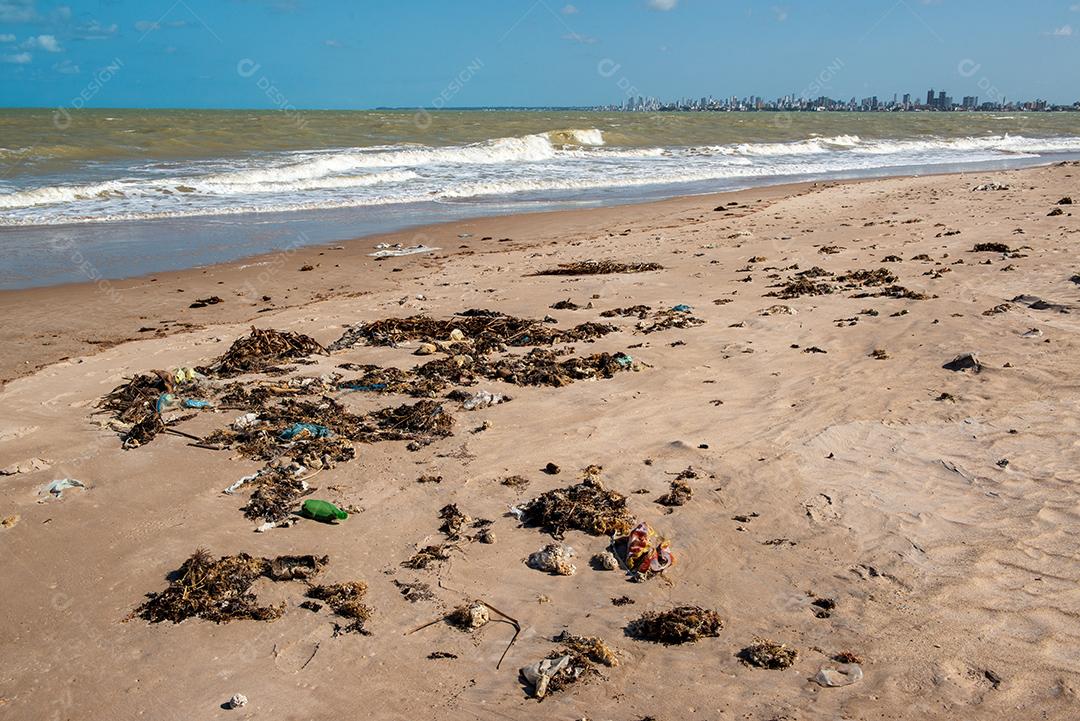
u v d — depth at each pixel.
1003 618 5.54
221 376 10.45
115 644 5.58
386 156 36.19
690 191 29.64
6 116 68.00
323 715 4.91
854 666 5.12
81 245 19.42
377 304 14.23
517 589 6.08
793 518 6.86
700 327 12.06
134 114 88.25
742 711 4.81
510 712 4.89
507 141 41.69
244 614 5.83
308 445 8.32
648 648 5.41
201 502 7.34
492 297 14.30
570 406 9.31
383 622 5.74
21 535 6.81
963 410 8.84
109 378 10.57
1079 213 19.81
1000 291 13.07
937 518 6.79
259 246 19.64
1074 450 7.83
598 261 17.06
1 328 13.23
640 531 6.47
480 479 7.65
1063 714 4.67
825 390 9.55
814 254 16.80
